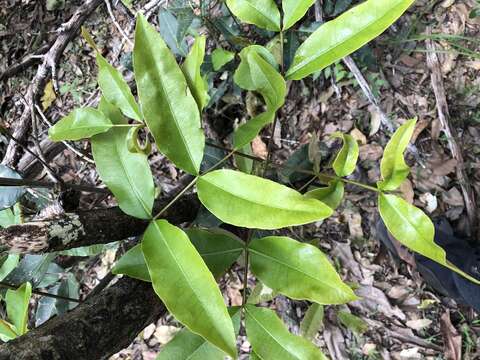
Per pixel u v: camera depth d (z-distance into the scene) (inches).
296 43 17.6
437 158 21.7
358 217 22.2
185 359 10.5
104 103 11.7
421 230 10.8
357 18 9.9
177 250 9.4
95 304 11.1
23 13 27.8
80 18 17.0
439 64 22.3
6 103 26.3
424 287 21.5
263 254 11.0
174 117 9.5
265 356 10.3
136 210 10.5
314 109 23.4
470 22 22.5
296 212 9.0
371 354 21.2
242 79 10.9
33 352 9.4
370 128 22.6
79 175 24.5
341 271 22.2
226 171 9.6
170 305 8.8
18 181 11.8
